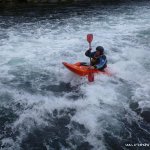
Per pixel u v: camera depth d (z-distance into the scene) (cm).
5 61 835
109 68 782
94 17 1440
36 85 705
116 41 1051
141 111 588
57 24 1279
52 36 1089
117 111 586
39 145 495
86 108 598
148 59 868
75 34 1125
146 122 556
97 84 693
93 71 708
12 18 1382
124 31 1185
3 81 721
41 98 641
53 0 1812
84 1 1911
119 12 1572
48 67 805
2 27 1199
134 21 1361
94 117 566
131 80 718
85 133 523
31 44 987
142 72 768
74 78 725
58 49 945
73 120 559
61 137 514
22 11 1559
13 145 492
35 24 1270
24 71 779
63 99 635
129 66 808
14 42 1001
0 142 498
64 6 1747
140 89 673
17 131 529
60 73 768
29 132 526
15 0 1714
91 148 486
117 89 673
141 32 1173
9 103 618
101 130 529
